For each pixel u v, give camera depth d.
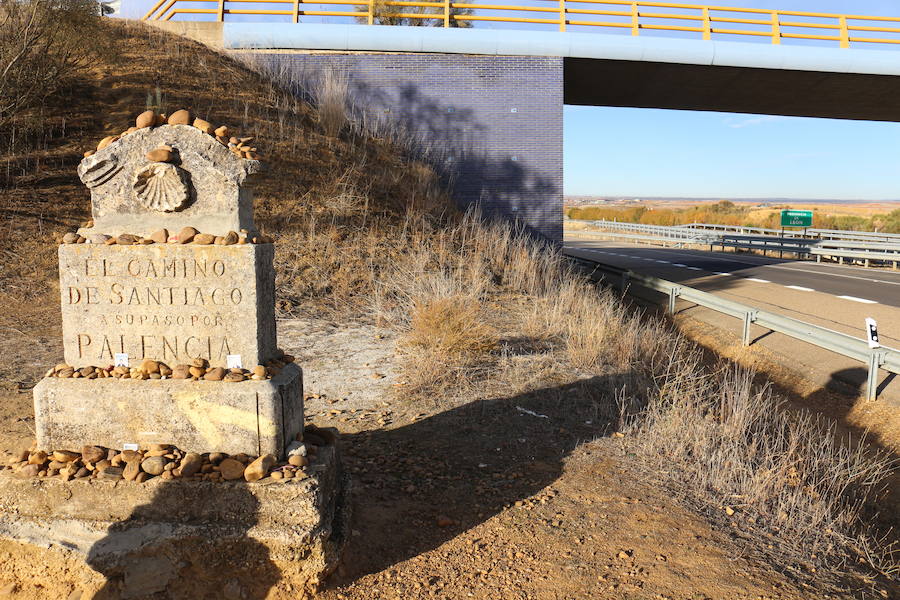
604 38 18.38
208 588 3.73
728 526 4.71
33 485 3.91
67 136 13.66
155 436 4.06
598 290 15.76
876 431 8.02
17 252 10.95
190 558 3.72
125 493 3.86
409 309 10.77
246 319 4.14
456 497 5.01
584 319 10.10
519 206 18.30
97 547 3.73
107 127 14.01
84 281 4.21
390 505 4.82
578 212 98.62
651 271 23.14
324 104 16.98
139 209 4.27
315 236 12.79
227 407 4.00
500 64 18.20
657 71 19.95
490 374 7.99
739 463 5.55
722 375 10.27
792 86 21.39
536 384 7.68
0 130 13.09
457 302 9.77
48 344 8.41
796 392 9.84
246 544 3.72
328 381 7.75
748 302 15.89
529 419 6.70
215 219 4.23
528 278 13.89
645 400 7.43
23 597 3.74
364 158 15.86
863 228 40.78
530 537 4.41
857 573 4.37
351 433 6.25
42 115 13.68
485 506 4.87
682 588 3.81
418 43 18.00
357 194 14.49
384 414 6.77
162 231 4.21
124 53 16.34
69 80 14.84
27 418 6.04
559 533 4.46
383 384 7.65
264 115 15.80
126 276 4.17
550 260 15.35
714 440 6.08
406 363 8.23
